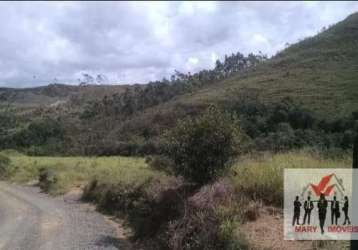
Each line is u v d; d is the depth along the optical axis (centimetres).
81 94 16488
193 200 944
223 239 753
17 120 11550
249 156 1237
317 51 9638
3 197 2325
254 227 793
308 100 6172
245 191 956
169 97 9862
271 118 5062
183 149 1098
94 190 1983
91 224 1398
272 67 9506
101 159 4462
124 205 1508
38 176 3325
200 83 10712
